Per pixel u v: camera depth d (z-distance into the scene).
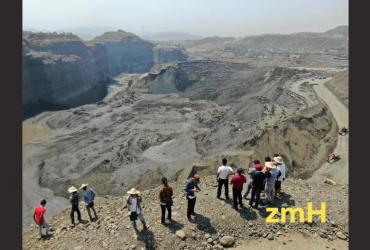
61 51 138.62
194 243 15.15
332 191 19.16
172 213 16.88
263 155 46.19
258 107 74.00
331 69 130.75
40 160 63.28
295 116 54.38
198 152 61.62
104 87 152.75
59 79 116.25
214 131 69.94
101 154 63.41
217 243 15.27
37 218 16.91
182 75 137.75
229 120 72.69
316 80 98.50
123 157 60.81
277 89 89.00
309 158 46.38
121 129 80.25
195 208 17.09
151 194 19.86
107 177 52.94
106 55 184.88
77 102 122.38
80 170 56.97
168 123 84.69
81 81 131.12
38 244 16.55
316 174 42.84
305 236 15.76
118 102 112.19
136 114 94.19
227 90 114.50
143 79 138.00
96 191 48.94
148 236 15.33
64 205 45.50
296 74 109.94
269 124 55.34
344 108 64.88
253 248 15.10
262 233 15.80
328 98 72.81
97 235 16.03
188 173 43.44
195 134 72.06
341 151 47.59
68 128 85.62
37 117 96.31
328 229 16.05
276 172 16.89
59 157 63.47
